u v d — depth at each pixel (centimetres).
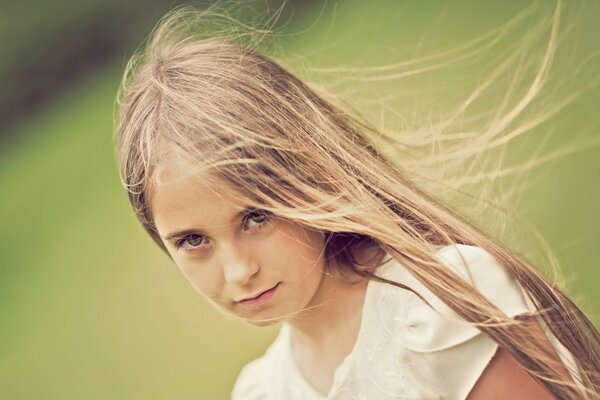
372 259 151
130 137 144
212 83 145
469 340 140
